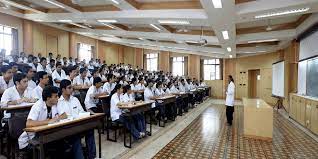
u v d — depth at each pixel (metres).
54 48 12.02
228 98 6.95
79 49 13.74
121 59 17.69
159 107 6.52
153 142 4.81
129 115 4.41
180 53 17.80
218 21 6.46
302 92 7.91
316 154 4.28
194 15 6.37
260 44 11.93
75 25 11.37
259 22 7.89
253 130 5.30
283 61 10.55
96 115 3.41
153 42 13.62
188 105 10.22
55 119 2.97
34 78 4.81
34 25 10.86
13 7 8.98
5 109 3.39
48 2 7.21
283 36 8.51
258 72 15.20
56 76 6.21
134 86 7.94
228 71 17.20
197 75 17.62
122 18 7.24
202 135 5.50
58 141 3.06
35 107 3.00
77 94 5.41
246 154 4.20
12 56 8.33
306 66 7.52
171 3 6.57
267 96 13.52
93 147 3.51
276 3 5.26
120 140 4.86
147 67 18.34
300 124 7.17
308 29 7.05
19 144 2.93
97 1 7.03
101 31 11.15
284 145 4.83
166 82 9.88
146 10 6.80
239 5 5.70
